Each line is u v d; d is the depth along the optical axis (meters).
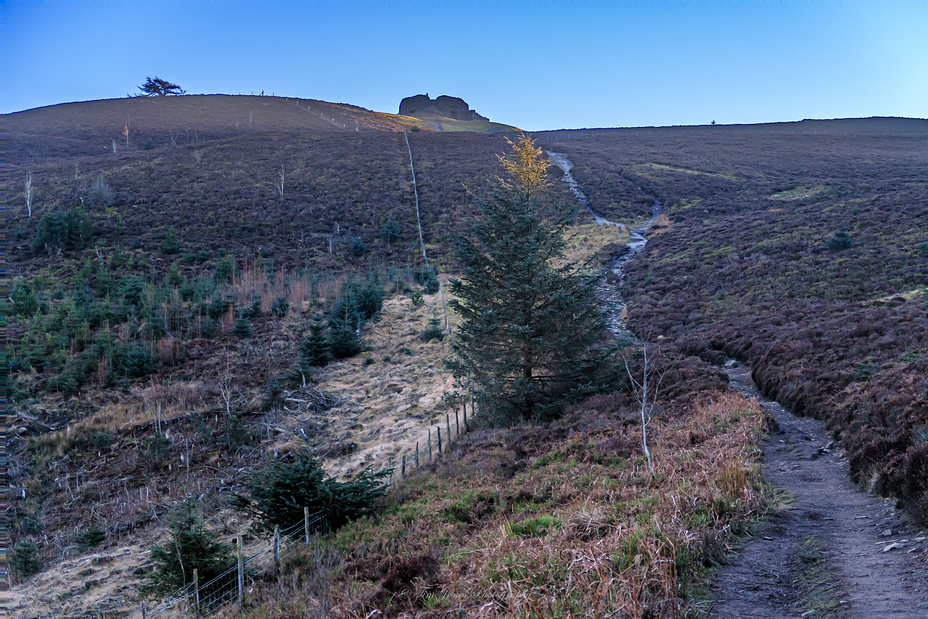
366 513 13.09
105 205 62.31
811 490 9.82
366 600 7.07
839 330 22.75
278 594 9.62
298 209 65.69
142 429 24.08
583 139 120.00
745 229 49.88
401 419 24.53
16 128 112.81
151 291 39.19
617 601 5.06
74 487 20.39
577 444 14.25
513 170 28.16
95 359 29.64
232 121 144.88
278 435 23.75
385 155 90.50
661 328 33.81
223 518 16.86
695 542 6.66
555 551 6.71
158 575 11.52
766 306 31.70
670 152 100.25
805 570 6.31
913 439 9.11
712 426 13.93
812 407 16.08
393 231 60.62
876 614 4.98
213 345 33.69
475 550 7.66
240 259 51.81
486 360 20.36
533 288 18.97
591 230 61.09
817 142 106.19
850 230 41.75
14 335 32.88
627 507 8.41
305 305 41.19
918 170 73.62
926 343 17.77
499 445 16.52
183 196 66.38
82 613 12.59
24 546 15.27
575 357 20.12
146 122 131.75
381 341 35.31
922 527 6.91
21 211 59.62
